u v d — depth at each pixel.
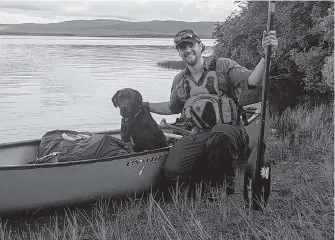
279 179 5.07
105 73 20.67
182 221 3.98
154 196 4.70
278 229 3.68
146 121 4.75
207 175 4.57
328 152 5.94
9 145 4.80
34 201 4.14
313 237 3.55
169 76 19.41
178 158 4.48
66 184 4.20
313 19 11.65
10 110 11.09
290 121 7.25
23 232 3.84
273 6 3.98
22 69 22.14
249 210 4.04
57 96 13.48
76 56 34.03
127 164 4.41
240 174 5.32
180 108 4.80
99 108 11.50
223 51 15.19
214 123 4.45
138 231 3.85
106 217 4.21
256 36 13.73
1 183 3.96
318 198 4.15
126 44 72.25
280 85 12.17
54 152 4.59
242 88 4.41
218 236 3.71
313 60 11.19
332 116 8.16
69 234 3.75
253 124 5.73
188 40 4.36
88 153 4.47
